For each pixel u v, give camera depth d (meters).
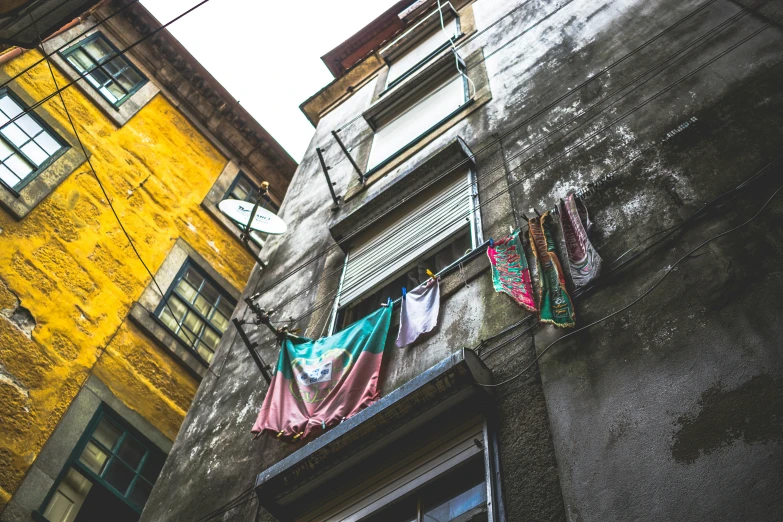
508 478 4.95
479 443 5.36
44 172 13.41
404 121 11.58
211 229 16.59
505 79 10.08
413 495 5.57
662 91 7.17
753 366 4.32
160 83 17.86
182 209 16.12
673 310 5.05
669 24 8.08
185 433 8.68
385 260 8.64
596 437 4.69
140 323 13.40
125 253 14.06
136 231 14.61
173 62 18.08
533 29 10.76
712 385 4.42
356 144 12.38
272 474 6.32
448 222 8.18
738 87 6.43
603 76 8.19
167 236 15.29
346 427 6.07
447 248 7.95
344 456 6.06
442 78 11.59
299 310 9.18
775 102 5.98
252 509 6.84
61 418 11.13
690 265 5.23
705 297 4.94
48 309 11.92
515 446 5.11
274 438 7.14
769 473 3.81
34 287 11.92
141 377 12.84
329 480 6.22
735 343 4.52
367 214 9.41
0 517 9.54
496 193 7.86
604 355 5.16
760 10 7.09
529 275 6.29
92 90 15.70
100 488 11.12
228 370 9.29
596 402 4.89
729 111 6.26
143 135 16.38
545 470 4.79
